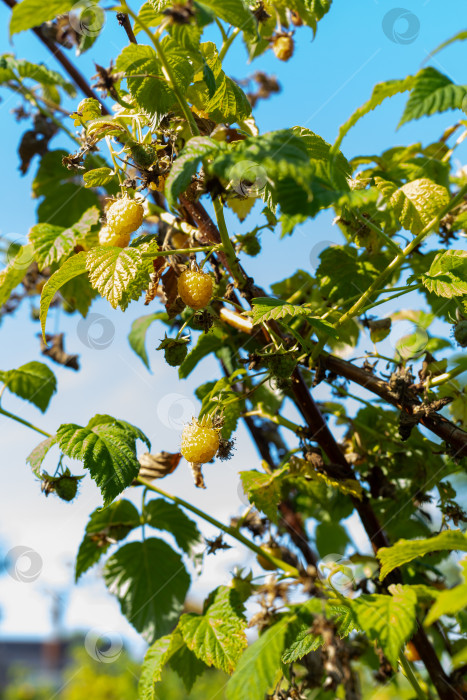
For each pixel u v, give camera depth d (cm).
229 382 50
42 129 68
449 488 56
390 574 51
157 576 59
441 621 59
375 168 59
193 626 51
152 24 47
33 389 61
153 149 47
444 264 48
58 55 64
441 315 58
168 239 55
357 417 59
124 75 46
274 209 47
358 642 60
